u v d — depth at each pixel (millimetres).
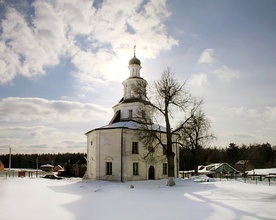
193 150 48375
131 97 45750
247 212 15086
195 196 22125
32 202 18641
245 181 37438
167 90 34406
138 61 47719
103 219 13641
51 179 45250
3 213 14617
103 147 39938
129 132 39531
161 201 19422
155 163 41844
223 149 102750
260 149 112312
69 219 13625
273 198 20672
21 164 151875
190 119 36094
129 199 20516
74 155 153875
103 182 35875
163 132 42375
